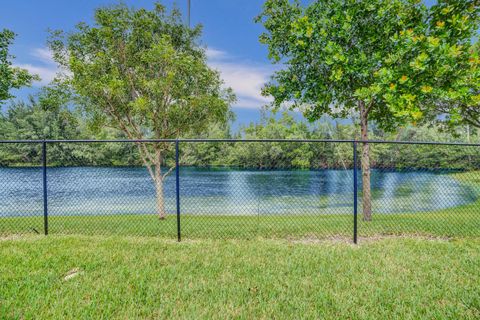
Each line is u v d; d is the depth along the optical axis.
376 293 3.36
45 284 3.52
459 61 6.79
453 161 9.28
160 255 4.66
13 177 21.95
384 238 5.96
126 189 17.86
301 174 18.61
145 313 2.93
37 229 7.15
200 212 11.94
